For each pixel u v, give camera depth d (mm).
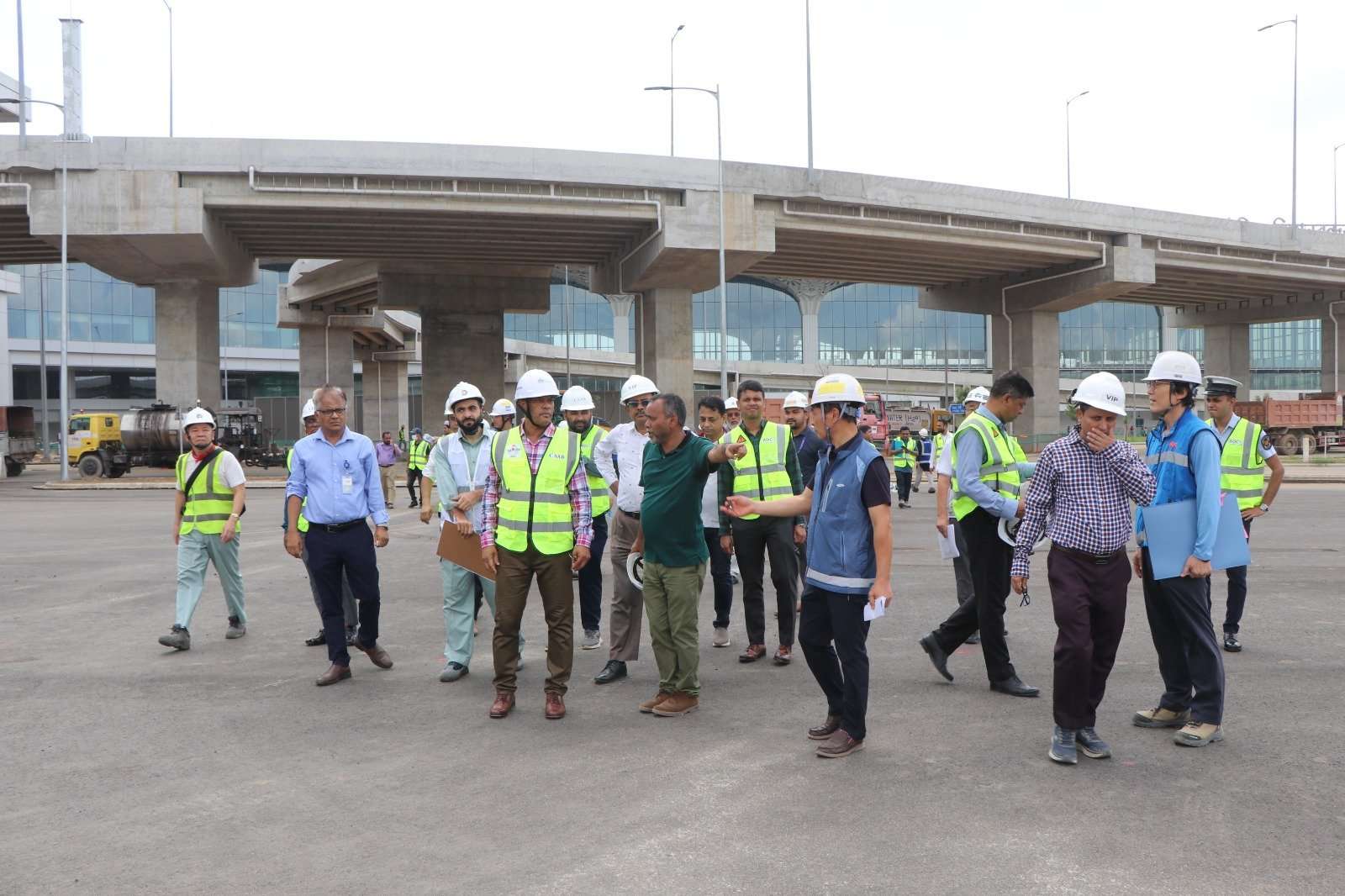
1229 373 69375
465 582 7098
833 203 41156
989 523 6395
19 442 48281
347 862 3947
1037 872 3779
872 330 110250
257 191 35406
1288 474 32062
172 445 39938
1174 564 5367
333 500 6984
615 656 7027
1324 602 9453
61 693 6645
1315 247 53594
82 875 3852
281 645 8219
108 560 13867
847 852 3971
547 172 37188
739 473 7609
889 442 27672
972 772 4918
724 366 37688
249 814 4473
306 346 61031
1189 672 5582
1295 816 4305
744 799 4578
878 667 7168
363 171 35594
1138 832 4148
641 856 3953
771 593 10688
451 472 7254
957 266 50969
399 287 49938
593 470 7977
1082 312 111375
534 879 3762
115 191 34719
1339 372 63719
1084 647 4977
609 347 109625
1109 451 5078
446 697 6551
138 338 81062
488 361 51469
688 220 38844
